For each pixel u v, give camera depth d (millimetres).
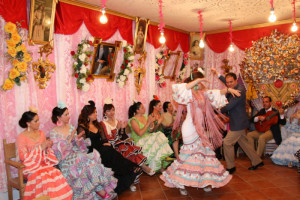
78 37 4691
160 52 6508
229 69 6918
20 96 3863
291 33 6117
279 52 6242
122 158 4215
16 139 3637
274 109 5961
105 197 3777
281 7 5191
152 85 6266
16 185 3490
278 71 6297
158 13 5469
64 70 4438
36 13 3902
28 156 3312
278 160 5438
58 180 3346
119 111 5520
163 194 4109
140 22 5715
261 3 4906
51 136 3666
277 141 5719
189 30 7242
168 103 5945
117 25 5305
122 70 5422
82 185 3549
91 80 4859
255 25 6586
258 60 6566
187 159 3783
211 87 7422
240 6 5074
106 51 5094
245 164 5531
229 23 6414
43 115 4199
